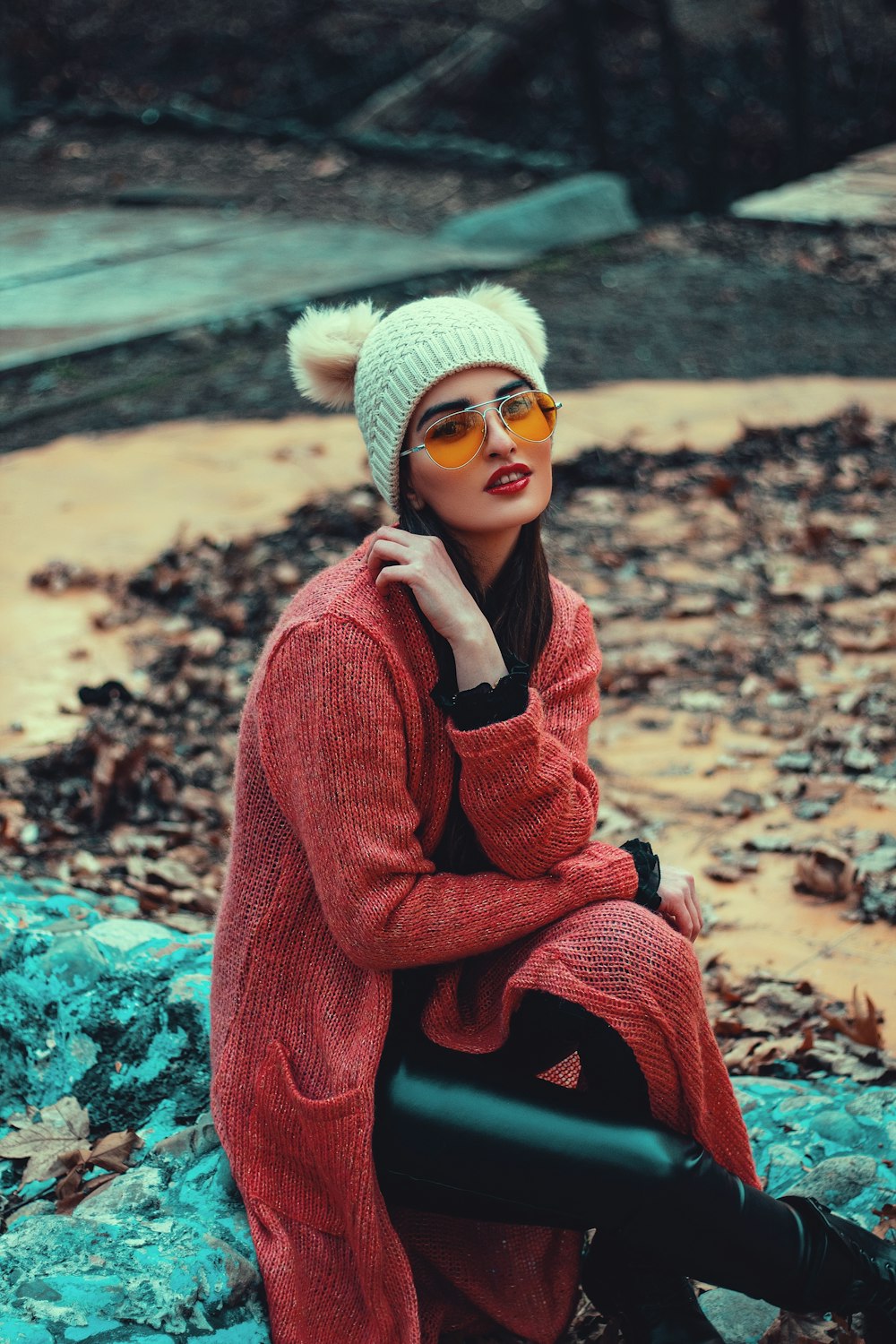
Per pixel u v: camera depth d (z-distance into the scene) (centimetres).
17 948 292
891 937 362
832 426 780
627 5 1614
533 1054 218
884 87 1588
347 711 202
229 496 691
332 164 1465
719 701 507
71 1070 282
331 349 227
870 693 500
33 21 1702
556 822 210
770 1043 313
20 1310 211
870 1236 214
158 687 515
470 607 210
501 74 1567
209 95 1659
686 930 231
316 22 1702
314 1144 210
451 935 206
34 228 1266
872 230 1185
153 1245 227
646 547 644
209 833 426
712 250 1170
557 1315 227
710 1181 199
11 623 567
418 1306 221
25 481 719
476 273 1109
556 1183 199
